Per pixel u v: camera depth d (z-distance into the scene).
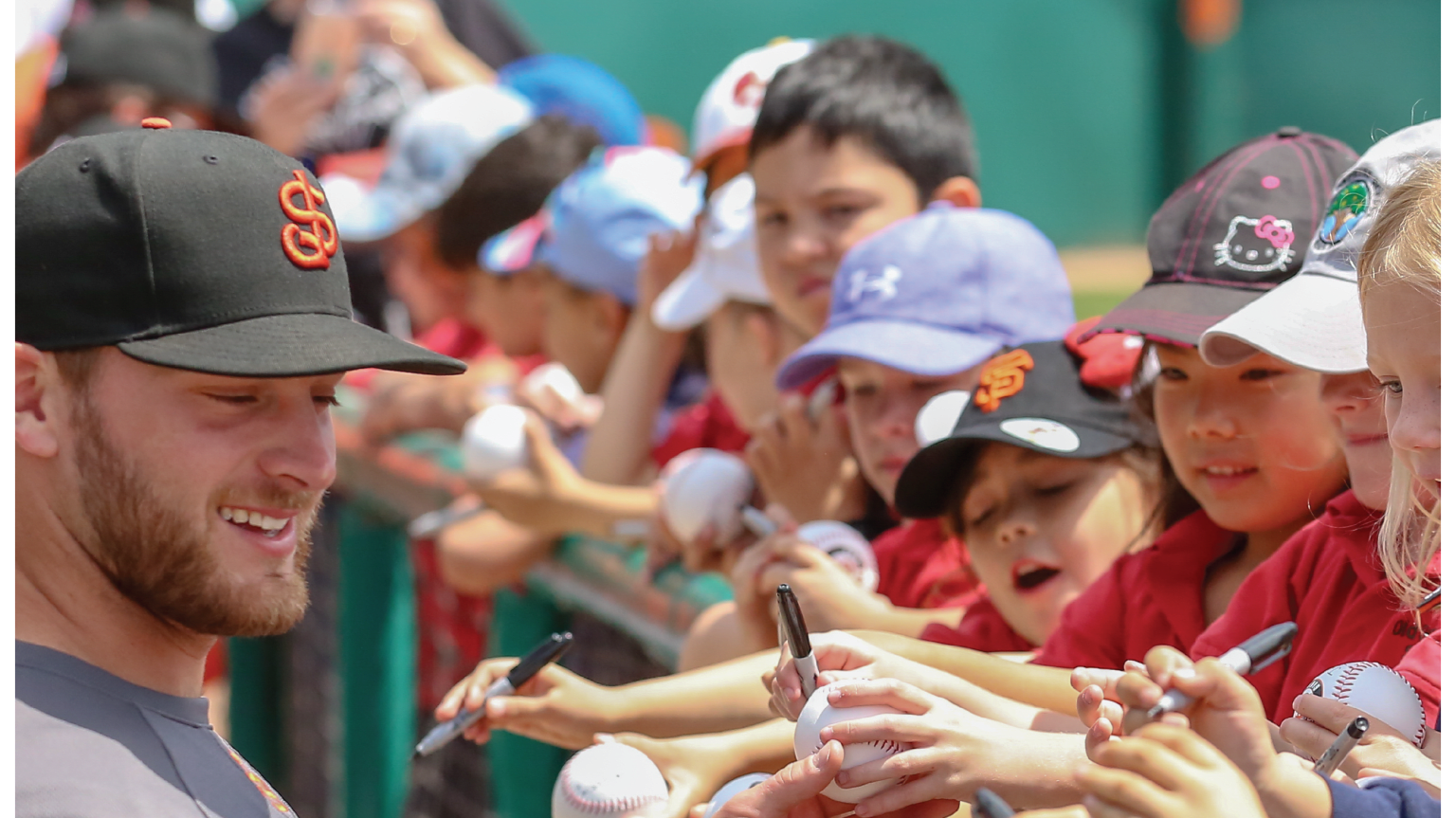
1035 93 24.48
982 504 5.94
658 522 7.82
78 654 3.88
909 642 5.02
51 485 3.88
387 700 12.36
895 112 7.99
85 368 3.80
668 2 24.20
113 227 3.77
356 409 14.55
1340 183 4.90
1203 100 24.72
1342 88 24.30
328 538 14.05
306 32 16.72
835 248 7.90
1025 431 5.72
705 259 9.58
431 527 9.43
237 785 3.99
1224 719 3.21
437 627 11.71
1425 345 3.69
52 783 3.58
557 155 12.14
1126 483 5.80
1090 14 24.52
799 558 6.43
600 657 8.99
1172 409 5.20
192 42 15.53
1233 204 5.36
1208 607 5.36
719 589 7.38
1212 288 5.27
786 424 7.57
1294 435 4.94
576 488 8.97
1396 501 4.16
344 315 4.04
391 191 13.70
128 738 3.79
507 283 11.93
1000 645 6.12
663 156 11.41
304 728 14.27
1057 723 4.51
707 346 10.52
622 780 4.89
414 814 11.92
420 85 17.05
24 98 15.95
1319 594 4.65
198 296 3.79
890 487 6.94
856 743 3.96
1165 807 3.02
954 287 6.96
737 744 5.17
